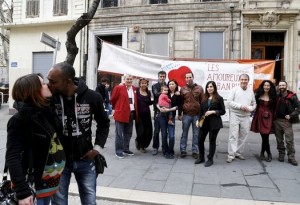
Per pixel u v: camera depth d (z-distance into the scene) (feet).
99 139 11.89
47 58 60.80
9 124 8.82
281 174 21.86
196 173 21.91
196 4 51.03
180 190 18.66
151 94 27.99
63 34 58.95
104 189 18.66
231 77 32.24
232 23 49.83
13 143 8.73
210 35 50.96
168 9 52.19
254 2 48.88
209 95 23.84
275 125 25.05
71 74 10.75
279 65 51.16
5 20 88.53
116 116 25.62
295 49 48.37
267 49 51.57
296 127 42.57
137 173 21.80
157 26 52.70
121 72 33.19
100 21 56.39
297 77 48.21
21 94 9.02
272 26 48.83
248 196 17.79
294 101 24.57
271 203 16.79
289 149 24.48
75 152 11.25
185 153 26.11
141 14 53.31
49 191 9.73
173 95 26.00
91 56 57.26
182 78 32.30
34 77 9.25
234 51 49.96
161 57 32.65
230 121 25.18
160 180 20.40
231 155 24.80
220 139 34.01
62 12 60.03
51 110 9.77
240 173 22.02
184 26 51.49
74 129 11.12
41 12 61.57
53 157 9.68
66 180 11.34
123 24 54.70
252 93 25.17
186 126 25.81
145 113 27.22
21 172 8.62
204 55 51.16
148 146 28.43
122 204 17.03
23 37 62.49
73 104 11.16
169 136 25.88
